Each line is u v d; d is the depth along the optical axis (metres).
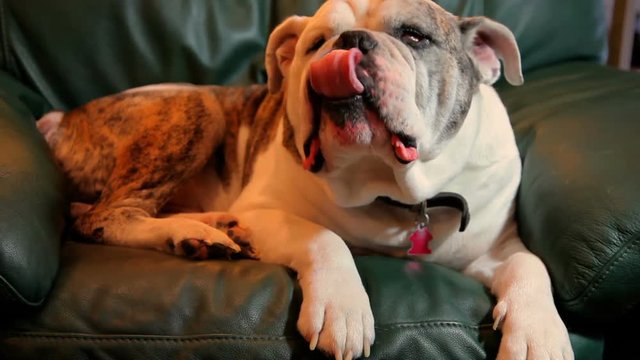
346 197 1.21
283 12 1.87
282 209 1.35
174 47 1.82
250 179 1.50
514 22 1.93
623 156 1.17
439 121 1.13
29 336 1.01
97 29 1.79
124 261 1.15
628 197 1.07
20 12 1.76
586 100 1.52
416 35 1.11
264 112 1.59
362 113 0.99
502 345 1.00
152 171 1.52
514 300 1.06
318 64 0.98
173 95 1.62
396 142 1.02
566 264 1.08
